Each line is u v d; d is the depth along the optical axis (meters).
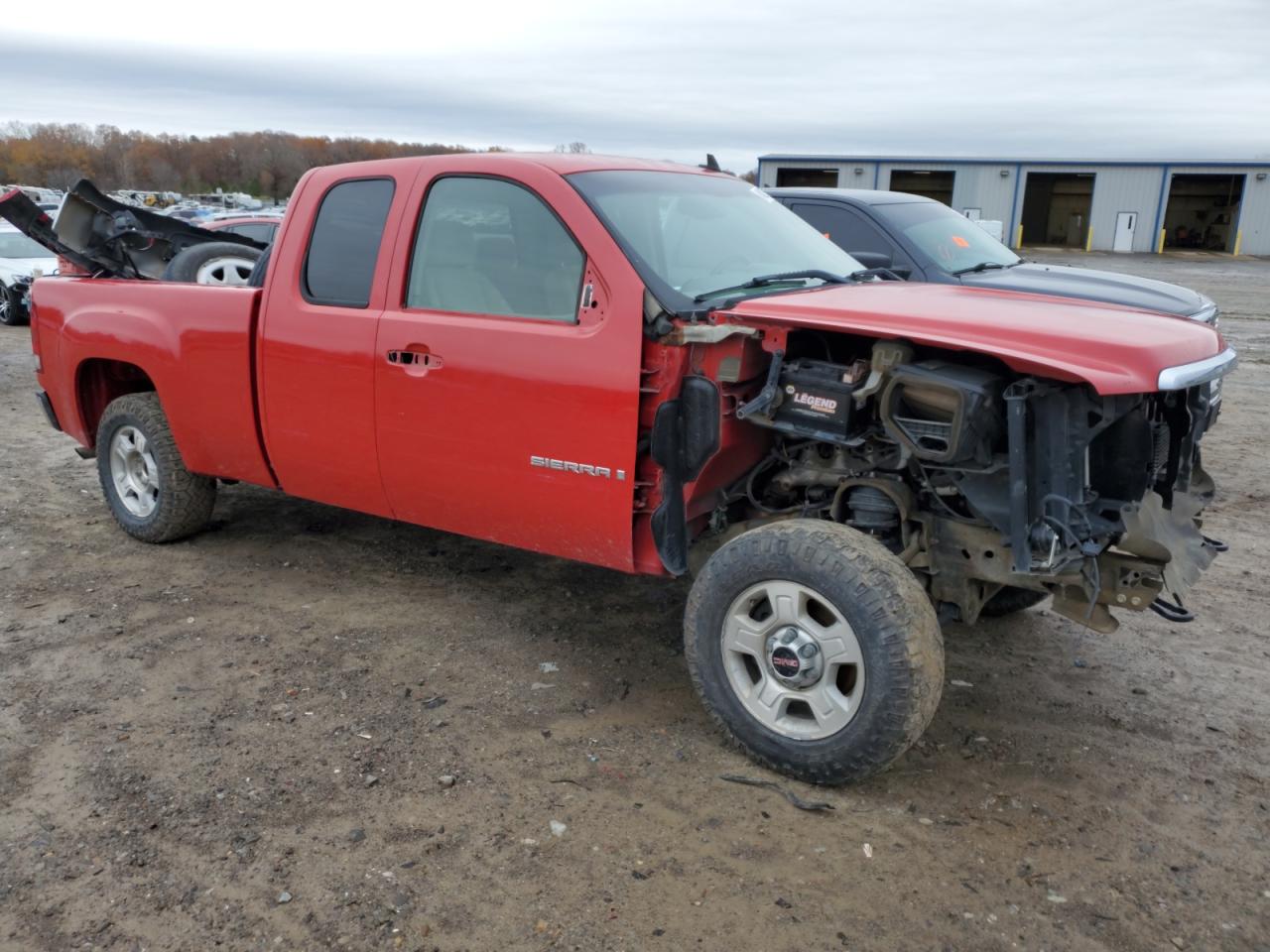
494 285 3.93
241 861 2.91
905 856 2.99
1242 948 2.64
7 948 2.57
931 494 3.46
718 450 3.46
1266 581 5.30
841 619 3.15
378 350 4.16
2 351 13.04
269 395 4.62
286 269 4.53
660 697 3.96
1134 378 2.90
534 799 3.24
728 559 3.38
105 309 5.33
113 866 2.88
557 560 5.47
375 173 4.33
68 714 3.71
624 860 2.95
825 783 3.30
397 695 3.92
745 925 2.69
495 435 3.88
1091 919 2.74
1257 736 3.74
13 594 4.83
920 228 7.92
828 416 3.29
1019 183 45.41
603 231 3.62
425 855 2.95
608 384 3.54
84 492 6.62
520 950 2.59
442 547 5.62
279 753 3.48
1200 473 3.82
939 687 3.12
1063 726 3.79
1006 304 3.57
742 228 4.32
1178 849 3.06
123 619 4.57
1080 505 3.08
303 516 6.14
